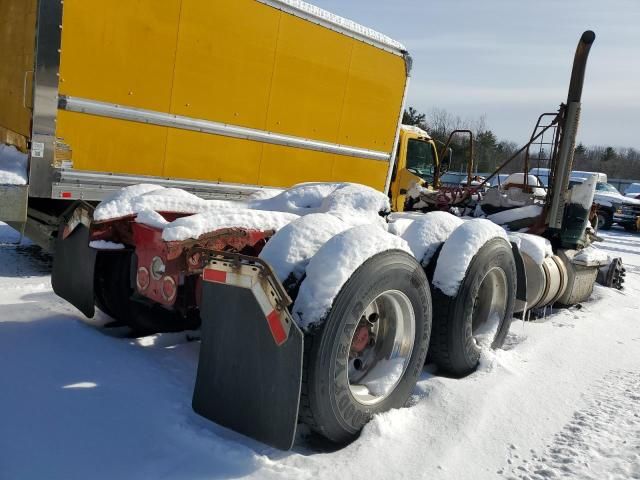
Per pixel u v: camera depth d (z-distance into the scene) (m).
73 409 2.62
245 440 2.53
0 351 3.17
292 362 2.33
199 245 2.94
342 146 7.45
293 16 6.47
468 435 2.83
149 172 5.47
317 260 2.59
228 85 5.95
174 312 4.07
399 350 3.00
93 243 3.45
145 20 5.19
